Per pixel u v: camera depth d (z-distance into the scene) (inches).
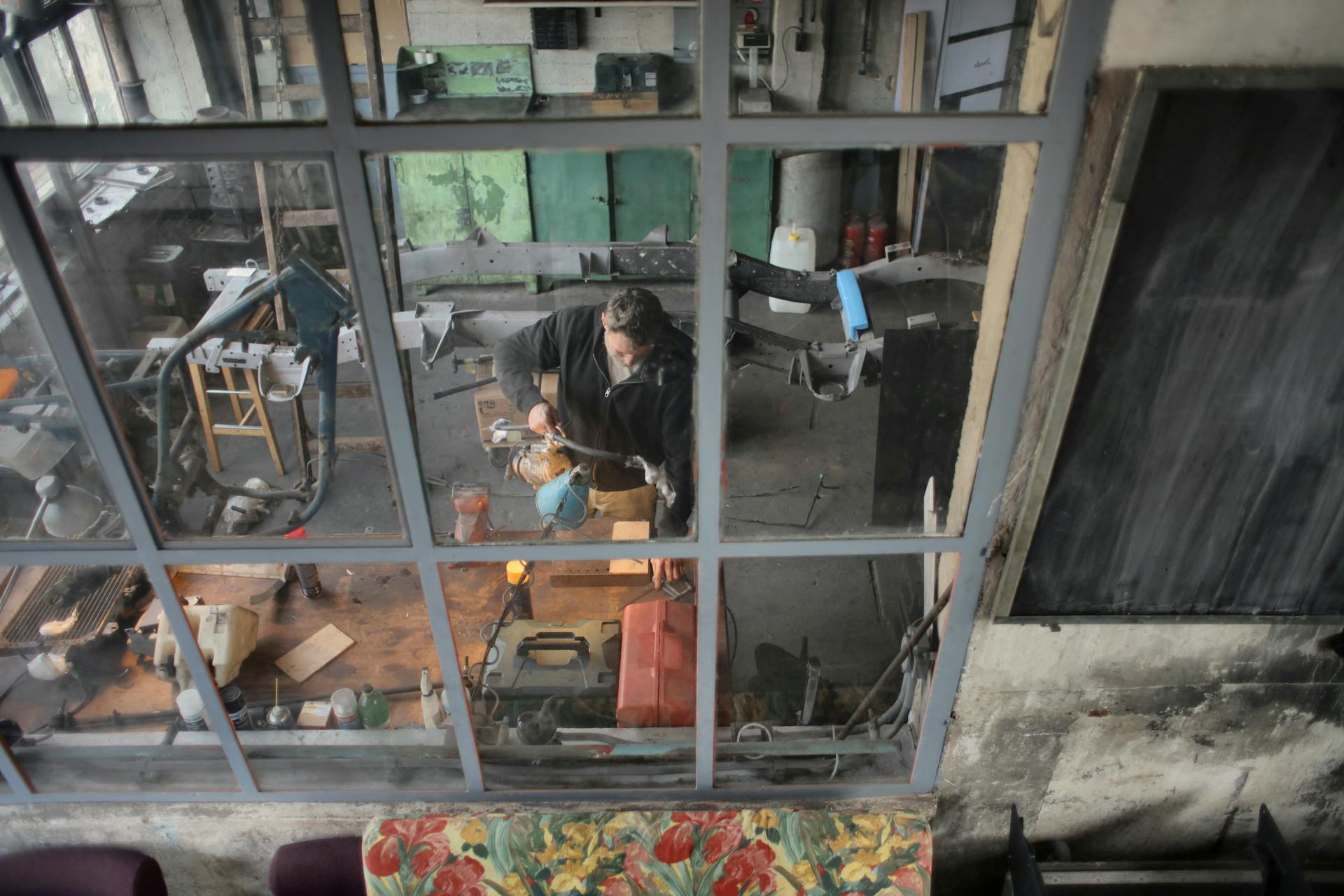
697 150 48.1
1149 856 88.7
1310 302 52.7
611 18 118.8
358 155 47.5
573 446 83.1
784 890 73.9
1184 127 47.6
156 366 80.3
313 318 68.3
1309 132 47.4
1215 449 58.9
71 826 80.0
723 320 53.5
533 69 118.5
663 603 88.6
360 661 86.0
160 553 63.0
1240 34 45.4
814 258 120.6
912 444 73.9
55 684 83.8
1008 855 86.9
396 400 56.4
